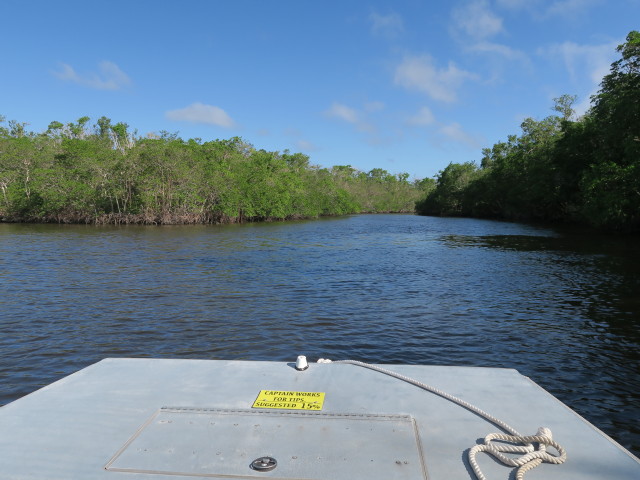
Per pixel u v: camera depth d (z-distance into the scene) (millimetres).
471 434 2020
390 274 16312
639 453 4555
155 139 55594
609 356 7488
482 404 2332
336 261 20266
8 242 29672
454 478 1680
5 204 58750
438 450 1874
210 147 64125
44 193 54312
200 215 59219
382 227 52562
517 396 2434
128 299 11789
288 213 75375
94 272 16594
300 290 13141
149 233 40094
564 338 8469
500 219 74875
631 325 9375
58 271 16812
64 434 1985
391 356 7457
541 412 2252
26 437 1955
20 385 6195
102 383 2566
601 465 1787
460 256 22234
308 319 9742
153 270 17203
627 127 32938
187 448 1865
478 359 7336
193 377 2664
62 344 7977
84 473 1696
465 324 9422
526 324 9438
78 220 57938
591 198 35969
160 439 1938
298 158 99562
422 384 2537
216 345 7930
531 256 22047
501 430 2061
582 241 30531
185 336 8453
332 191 100188
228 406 2270
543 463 1793
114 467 1733
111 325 9203
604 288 13562
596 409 5543
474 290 13234
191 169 56625
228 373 2734
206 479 1655
